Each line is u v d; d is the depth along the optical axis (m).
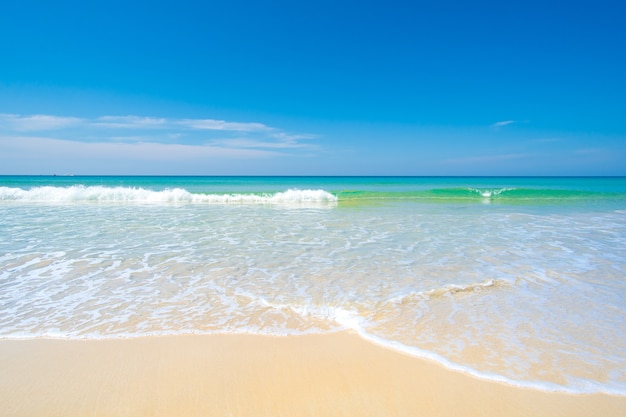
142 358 3.35
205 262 6.63
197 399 2.79
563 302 4.76
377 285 5.41
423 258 7.04
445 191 25.72
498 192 25.09
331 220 12.23
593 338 3.76
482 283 5.50
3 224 10.70
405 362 3.31
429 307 4.58
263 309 4.49
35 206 15.90
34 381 2.99
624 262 6.79
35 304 4.58
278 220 12.16
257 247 7.93
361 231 10.05
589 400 2.80
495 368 3.20
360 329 3.96
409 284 5.46
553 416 2.64
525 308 4.55
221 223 11.39
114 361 3.30
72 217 12.35
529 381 3.02
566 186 41.12
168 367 3.21
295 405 2.73
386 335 3.83
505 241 8.74
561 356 3.40
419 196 23.92
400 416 2.63
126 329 3.92
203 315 4.30
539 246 8.18
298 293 5.05
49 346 3.55
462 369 3.19
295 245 8.16
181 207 16.28
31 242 8.13
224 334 3.84
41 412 2.63
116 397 2.80
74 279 5.57
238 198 20.06
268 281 5.57
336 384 2.99
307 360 3.34
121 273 5.91
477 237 9.25
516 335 3.82
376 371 3.17
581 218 13.07
